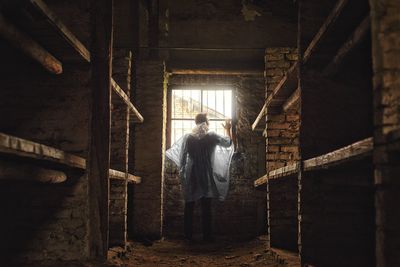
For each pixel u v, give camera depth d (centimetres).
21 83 508
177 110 1096
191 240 877
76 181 499
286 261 557
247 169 991
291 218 702
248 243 833
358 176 443
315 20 496
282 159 722
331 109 489
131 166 900
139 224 870
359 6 387
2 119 504
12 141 304
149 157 881
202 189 891
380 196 277
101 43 518
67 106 508
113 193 690
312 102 490
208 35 941
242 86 1009
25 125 504
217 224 979
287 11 947
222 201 984
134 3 905
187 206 902
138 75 897
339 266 475
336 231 478
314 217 480
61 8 518
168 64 955
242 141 998
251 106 1004
